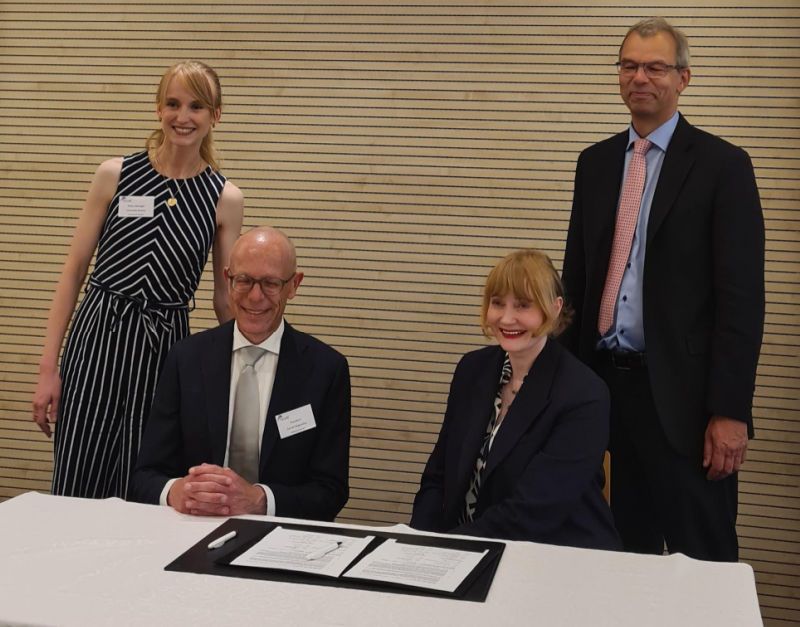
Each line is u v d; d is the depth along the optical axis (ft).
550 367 8.50
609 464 9.10
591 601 5.84
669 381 9.41
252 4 14.52
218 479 7.54
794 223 13.12
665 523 9.76
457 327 14.24
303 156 14.55
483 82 13.94
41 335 15.37
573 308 10.37
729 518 9.71
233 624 5.33
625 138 10.03
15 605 5.53
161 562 6.31
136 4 14.85
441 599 5.80
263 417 8.87
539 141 13.84
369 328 14.51
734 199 9.30
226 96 14.70
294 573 6.13
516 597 5.87
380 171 14.33
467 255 14.15
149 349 10.50
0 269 15.44
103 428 10.48
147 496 8.29
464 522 8.56
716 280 9.30
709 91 13.30
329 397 9.07
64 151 15.20
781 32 13.03
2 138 15.39
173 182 10.64
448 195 14.15
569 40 13.66
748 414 9.16
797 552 13.23
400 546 6.72
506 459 8.30
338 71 14.34
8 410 15.48
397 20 14.12
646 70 9.51
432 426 14.37
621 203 9.83
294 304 14.71
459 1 13.93
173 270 10.57
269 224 14.71
